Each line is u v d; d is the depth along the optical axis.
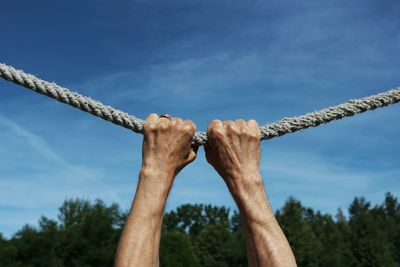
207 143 2.90
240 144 2.79
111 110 2.94
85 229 53.34
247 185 2.70
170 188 2.75
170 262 56.50
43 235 51.38
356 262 52.19
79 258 51.47
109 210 57.38
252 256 2.55
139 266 2.41
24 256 49.97
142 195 2.65
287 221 56.72
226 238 65.94
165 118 2.88
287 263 2.44
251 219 2.60
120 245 2.49
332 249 55.06
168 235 58.78
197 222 92.94
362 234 53.91
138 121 2.95
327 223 85.81
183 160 2.82
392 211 114.31
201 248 65.00
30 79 2.92
